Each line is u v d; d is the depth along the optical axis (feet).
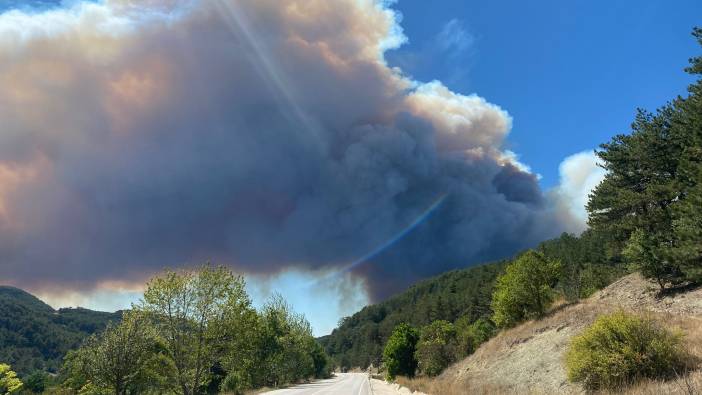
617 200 127.54
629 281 112.06
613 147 131.34
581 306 106.63
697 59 88.48
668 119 120.16
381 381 259.39
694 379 39.22
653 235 99.81
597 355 50.19
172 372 120.57
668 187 109.19
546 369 78.89
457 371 141.90
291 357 266.16
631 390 42.24
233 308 120.47
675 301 82.02
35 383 285.23
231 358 125.90
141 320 126.21
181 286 117.50
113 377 124.16
